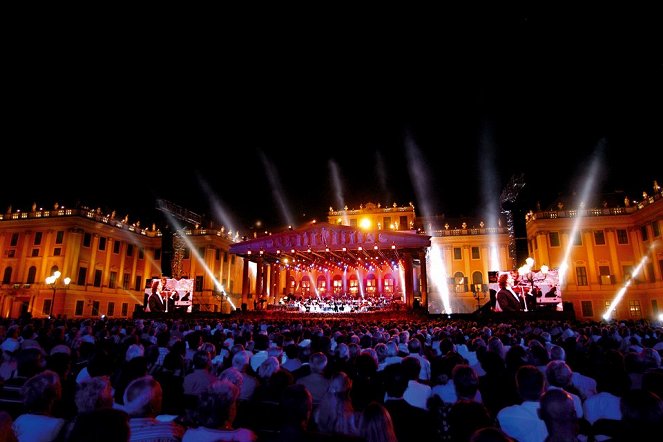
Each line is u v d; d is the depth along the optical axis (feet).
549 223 172.24
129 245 201.67
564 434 11.06
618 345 31.12
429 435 14.47
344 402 13.47
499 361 20.43
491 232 195.11
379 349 27.32
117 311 188.75
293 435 10.87
